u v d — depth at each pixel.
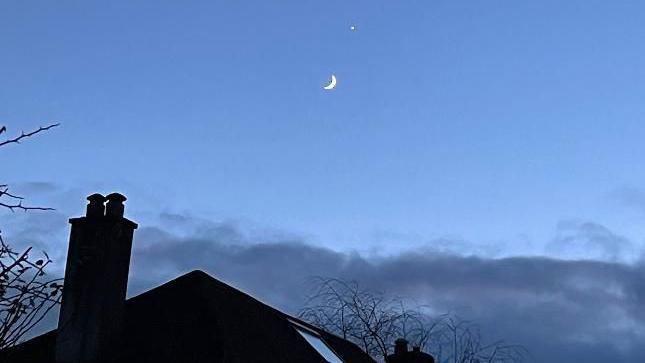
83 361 14.72
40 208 7.20
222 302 17.39
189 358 14.67
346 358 21.19
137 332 15.61
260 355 15.77
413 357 23.62
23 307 7.43
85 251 15.49
